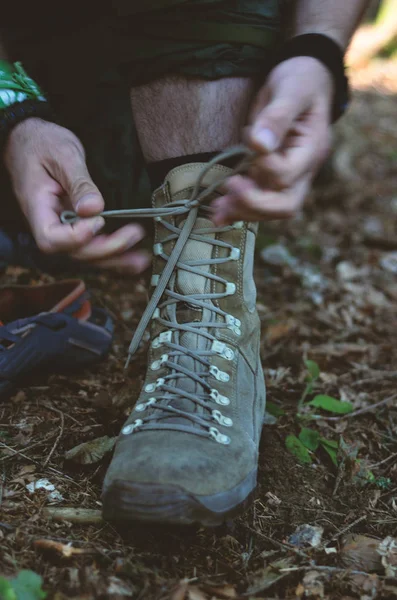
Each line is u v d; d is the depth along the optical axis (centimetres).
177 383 125
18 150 119
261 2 130
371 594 112
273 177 103
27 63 159
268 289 245
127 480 108
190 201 127
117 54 135
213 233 132
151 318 136
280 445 149
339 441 151
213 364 128
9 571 105
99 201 107
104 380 167
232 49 129
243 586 112
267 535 125
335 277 263
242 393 130
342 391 177
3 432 142
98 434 145
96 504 126
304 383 179
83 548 113
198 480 108
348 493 139
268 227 299
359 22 127
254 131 98
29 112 123
